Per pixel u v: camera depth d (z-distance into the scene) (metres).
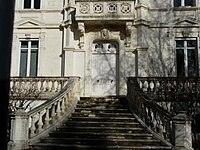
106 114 12.88
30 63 18.08
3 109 2.38
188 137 9.80
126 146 9.85
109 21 17.22
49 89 15.87
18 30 18.27
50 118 12.17
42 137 10.91
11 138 10.32
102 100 14.73
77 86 15.00
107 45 17.89
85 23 17.42
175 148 9.55
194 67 17.22
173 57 17.20
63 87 14.51
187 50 17.44
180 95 14.34
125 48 17.38
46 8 18.41
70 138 10.62
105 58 17.77
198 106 14.07
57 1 18.45
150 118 11.37
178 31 17.50
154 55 17.23
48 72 17.70
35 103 15.41
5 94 2.40
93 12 17.05
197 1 17.81
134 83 13.84
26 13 18.44
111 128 11.37
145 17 17.56
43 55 17.88
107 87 17.47
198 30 17.39
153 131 10.88
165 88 14.66
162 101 14.41
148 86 14.80
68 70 17.31
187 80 14.69
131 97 13.70
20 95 15.45
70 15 17.83
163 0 17.86
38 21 18.23
